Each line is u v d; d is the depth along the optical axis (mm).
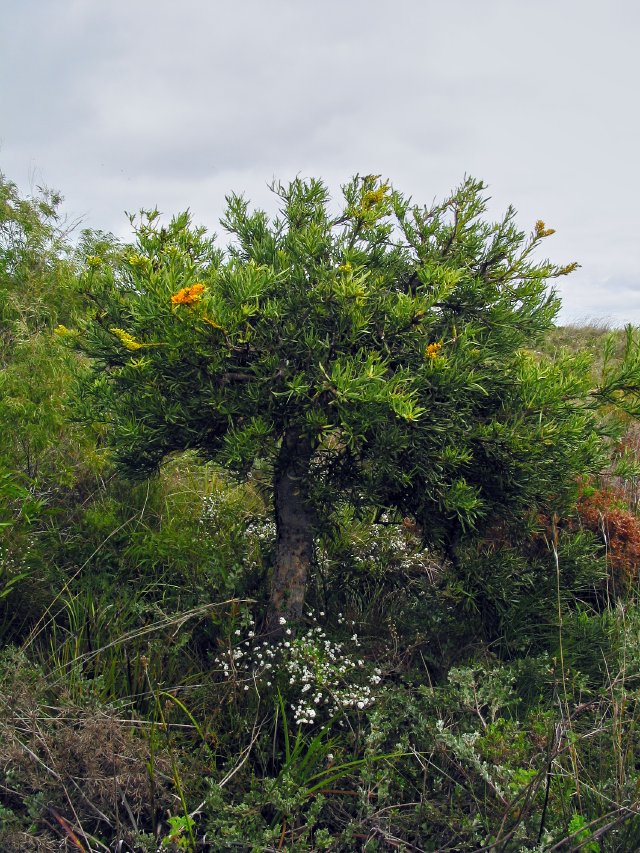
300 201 3033
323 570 3662
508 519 3033
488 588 2982
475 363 2695
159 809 2271
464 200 2891
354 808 2283
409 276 2887
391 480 2723
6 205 4469
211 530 4051
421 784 2369
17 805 2238
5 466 3629
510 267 2842
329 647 2934
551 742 2094
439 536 2887
